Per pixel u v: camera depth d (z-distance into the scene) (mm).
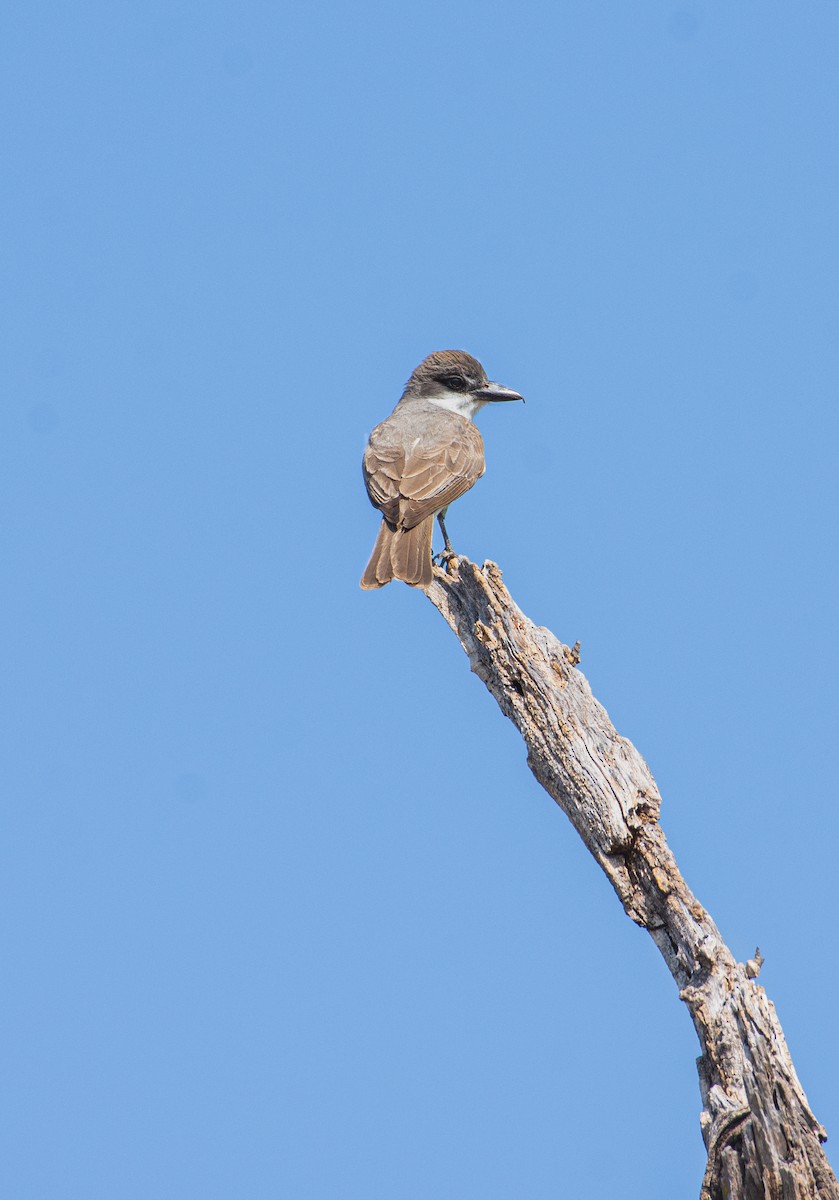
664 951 10789
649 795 11164
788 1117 8516
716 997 9750
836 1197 8367
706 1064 9688
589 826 11211
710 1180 8953
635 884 11031
